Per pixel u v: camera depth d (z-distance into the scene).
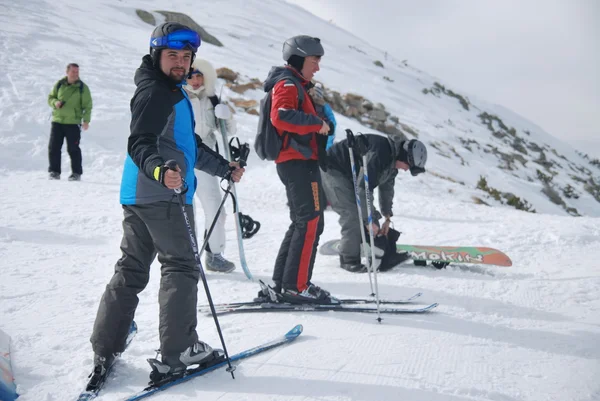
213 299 3.79
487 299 3.91
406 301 3.78
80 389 2.41
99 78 14.03
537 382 2.56
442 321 3.40
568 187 27.58
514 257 5.31
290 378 2.54
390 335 3.11
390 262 4.70
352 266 4.68
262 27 41.09
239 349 2.88
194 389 2.44
